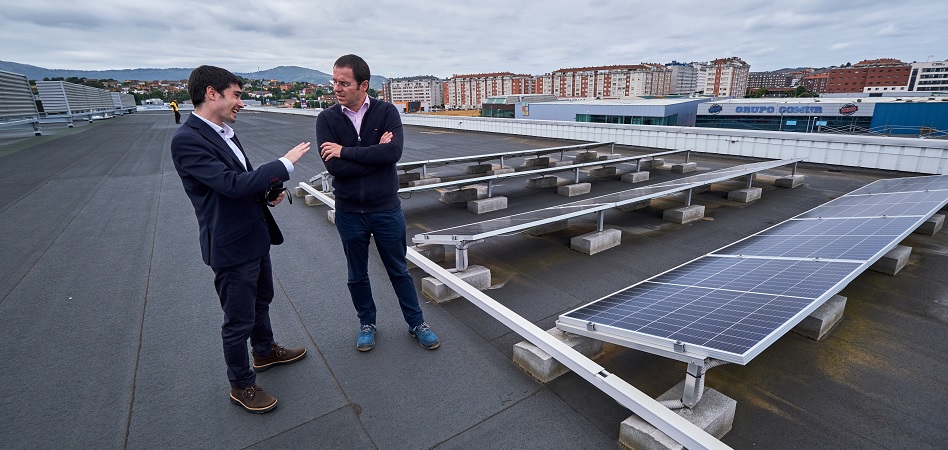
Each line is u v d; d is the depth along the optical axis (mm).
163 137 21500
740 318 2457
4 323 3846
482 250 5559
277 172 2430
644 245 5676
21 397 2861
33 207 7984
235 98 2457
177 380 3045
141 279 4781
